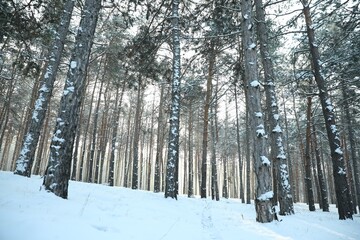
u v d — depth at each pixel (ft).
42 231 12.26
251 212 37.88
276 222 25.34
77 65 23.76
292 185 102.58
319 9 42.73
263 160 26.55
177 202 37.40
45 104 36.78
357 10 40.22
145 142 151.43
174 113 41.86
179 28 47.98
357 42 43.06
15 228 11.89
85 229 14.08
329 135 36.65
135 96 113.19
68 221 14.62
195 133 134.00
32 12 35.76
